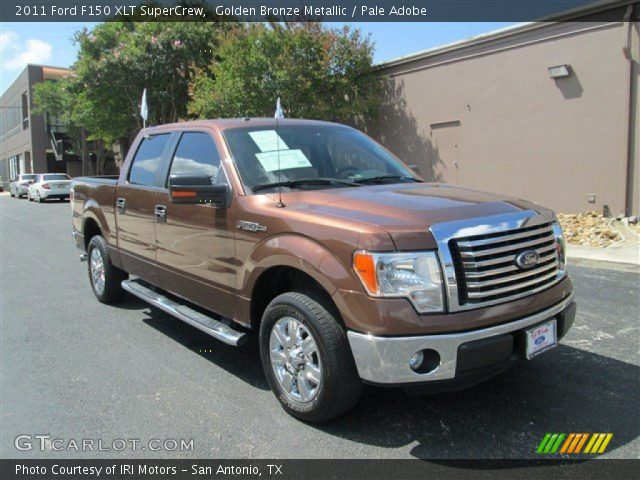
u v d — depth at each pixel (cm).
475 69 1328
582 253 858
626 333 496
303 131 464
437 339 290
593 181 1120
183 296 463
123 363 454
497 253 313
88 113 2383
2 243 1164
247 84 1527
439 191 378
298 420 350
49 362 458
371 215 320
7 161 5222
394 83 1554
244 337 383
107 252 608
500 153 1295
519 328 316
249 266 370
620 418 343
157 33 2092
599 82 1091
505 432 329
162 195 477
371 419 349
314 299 331
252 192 388
